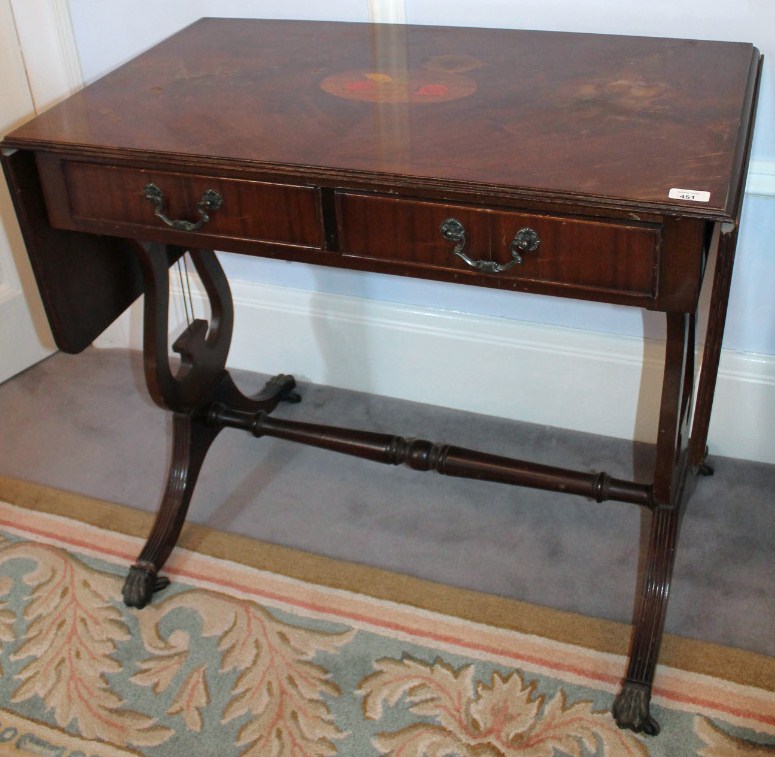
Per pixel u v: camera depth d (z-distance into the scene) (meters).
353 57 1.67
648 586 1.61
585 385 2.06
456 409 2.22
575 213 1.23
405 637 1.70
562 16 1.75
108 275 1.70
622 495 1.68
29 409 2.30
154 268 1.63
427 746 1.52
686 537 1.87
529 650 1.66
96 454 2.16
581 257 1.26
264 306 2.25
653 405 2.03
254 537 1.93
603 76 1.52
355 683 1.62
